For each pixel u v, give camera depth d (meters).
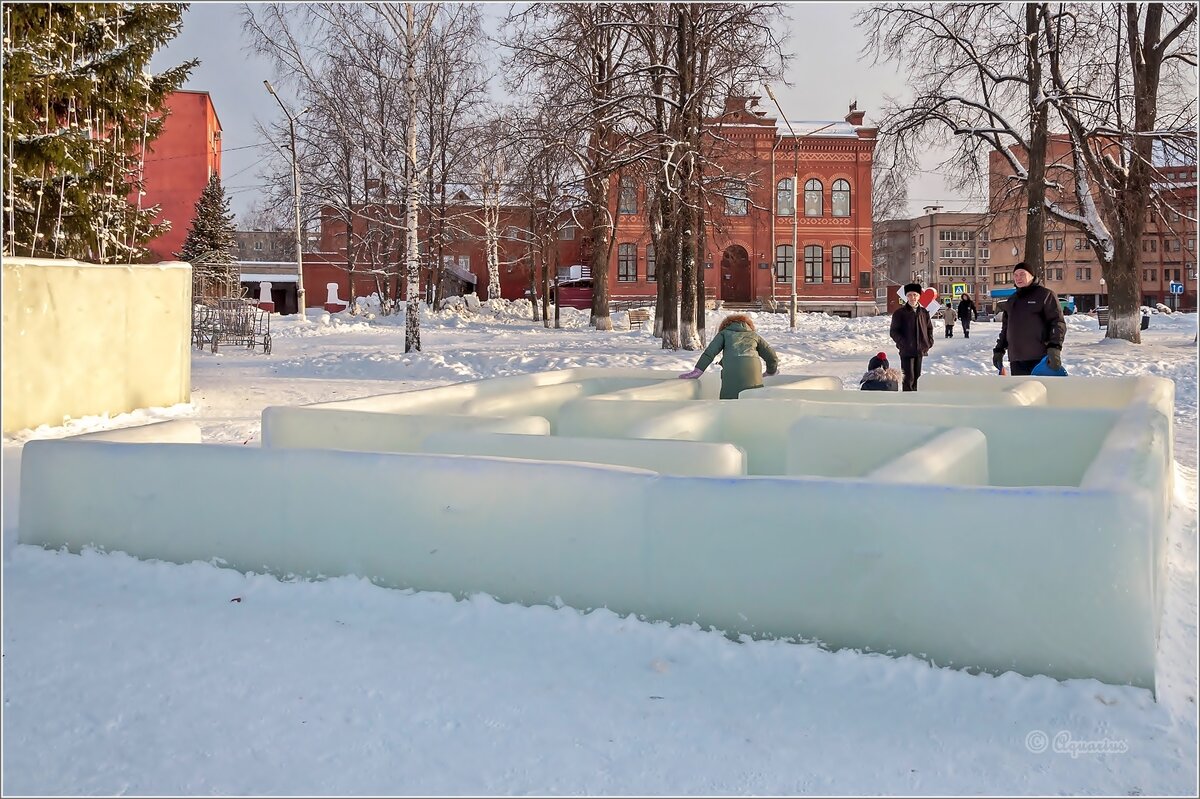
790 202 56.66
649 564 4.05
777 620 3.83
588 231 38.47
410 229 22.08
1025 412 6.11
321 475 4.68
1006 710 3.21
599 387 9.57
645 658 3.70
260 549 4.80
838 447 5.35
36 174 12.27
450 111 33.56
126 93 13.20
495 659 3.69
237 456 4.86
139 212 14.50
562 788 2.72
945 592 3.57
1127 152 23.42
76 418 10.81
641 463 4.94
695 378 8.84
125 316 11.51
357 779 2.77
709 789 2.71
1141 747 2.93
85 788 2.70
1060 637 3.41
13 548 5.23
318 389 15.63
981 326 45.31
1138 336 23.70
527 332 36.59
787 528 3.81
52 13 12.07
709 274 56.19
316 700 3.30
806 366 21.67
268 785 2.73
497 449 5.24
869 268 57.16
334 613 4.25
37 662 3.63
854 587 3.71
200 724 3.12
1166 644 3.78
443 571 4.44
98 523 5.13
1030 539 3.45
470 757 2.90
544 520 4.24
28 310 10.21
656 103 23.31
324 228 57.66
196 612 4.26
